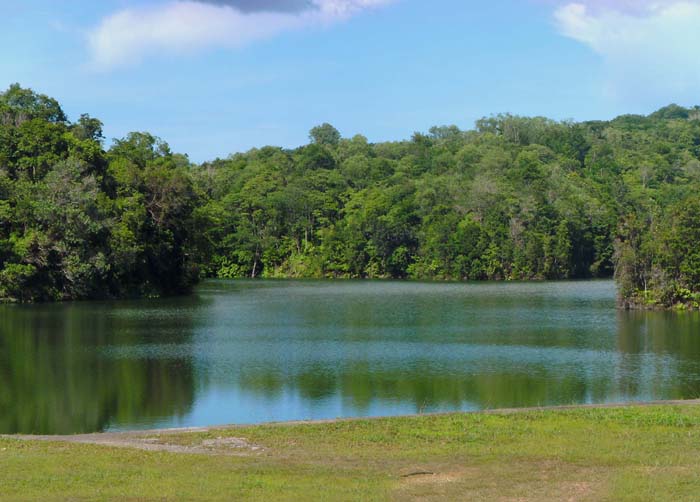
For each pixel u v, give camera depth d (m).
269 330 63.56
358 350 51.84
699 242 80.56
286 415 33.09
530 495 16.42
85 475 18.09
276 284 137.12
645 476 17.61
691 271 80.31
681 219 81.69
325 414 33.34
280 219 174.12
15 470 18.56
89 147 99.19
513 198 157.88
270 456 20.33
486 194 160.50
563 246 152.12
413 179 195.75
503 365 45.78
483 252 152.50
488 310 82.06
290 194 173.88
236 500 16.05
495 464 19.09
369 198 173.88
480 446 21.06
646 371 43.88
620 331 62.47
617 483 17.05
